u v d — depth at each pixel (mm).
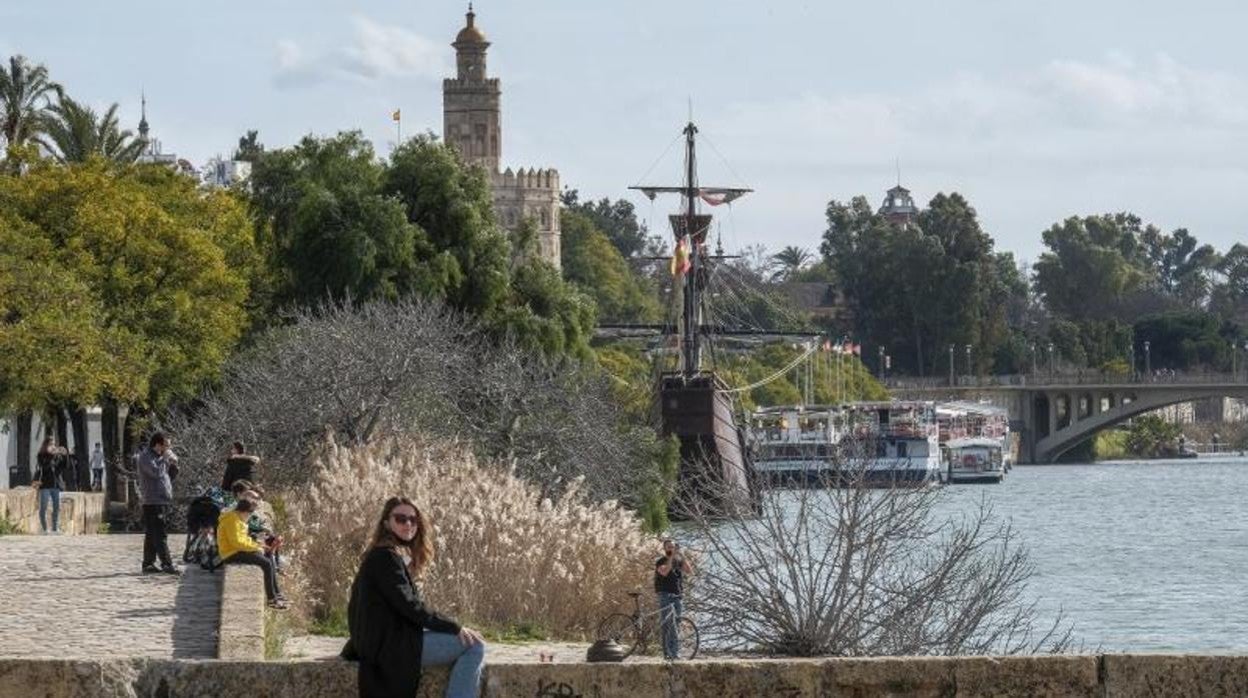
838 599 43938
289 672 19344
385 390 74125
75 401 87938
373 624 18953
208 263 98125
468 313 103812
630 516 58188
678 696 19609
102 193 98688
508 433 82375
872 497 44875
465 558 49844
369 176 107875
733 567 44875
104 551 54438
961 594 45000
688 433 137625
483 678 19453
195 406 104250
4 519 64500
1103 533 148375
